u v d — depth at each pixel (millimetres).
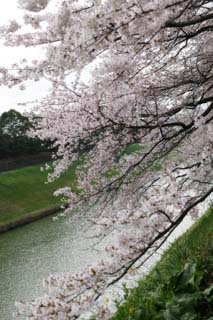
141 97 5531
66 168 6801
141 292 5680
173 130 6188
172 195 4582
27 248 18828
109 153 6250
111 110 5668
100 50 3365
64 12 2936
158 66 5738
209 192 4863
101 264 4332
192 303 4109
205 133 5035
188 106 5484
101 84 3992
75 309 4039
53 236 20250
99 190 6352
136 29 2906
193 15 4215
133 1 2807
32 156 43750
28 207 30453
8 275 15172
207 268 5109
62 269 14609
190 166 5199
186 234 9250
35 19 3314
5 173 37250
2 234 23703
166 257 7219
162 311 4285
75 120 6012
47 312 4023
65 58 2846
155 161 6359
